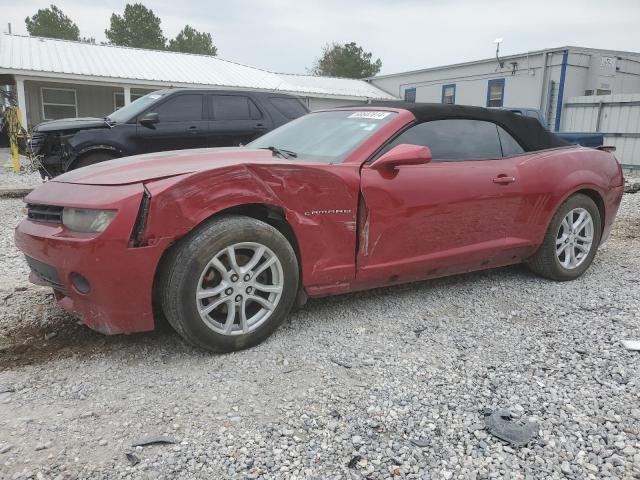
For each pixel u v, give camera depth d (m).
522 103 18.83
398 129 3.67
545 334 3.46
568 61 17.44
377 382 2.81
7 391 2.67
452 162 3.85
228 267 3.02
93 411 2.51
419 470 2.13
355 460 2.18
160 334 3.34
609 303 4.06
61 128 8.13
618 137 16.20
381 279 3.61
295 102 9.93
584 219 4.62
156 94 9.02
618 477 2.09
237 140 9.16
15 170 12.84
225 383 2.77
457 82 21.64
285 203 3.11
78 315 2.93
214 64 23.16
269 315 3.17
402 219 3.54
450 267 3.95
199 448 2.24
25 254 3.09
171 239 2.78
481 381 2.83
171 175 2.85
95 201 2.75
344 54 53.69
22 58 17.86
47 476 2.05
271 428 2.38
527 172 4.18
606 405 2.59
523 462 2.18
